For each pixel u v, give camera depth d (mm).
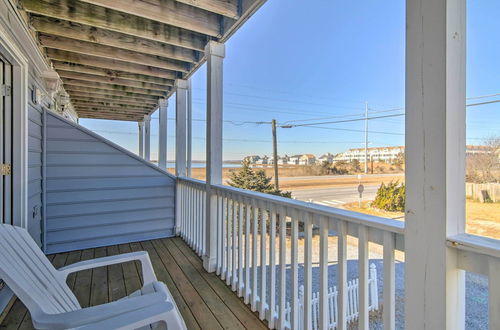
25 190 2340
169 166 7289
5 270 1116
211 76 2697
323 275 1409
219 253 2623
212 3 2217
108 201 3633
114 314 1043
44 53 3205
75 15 2453
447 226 896
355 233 1264
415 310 975
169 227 3982
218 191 2621
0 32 1812
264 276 1928
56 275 1498
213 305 2104
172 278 2564
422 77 948
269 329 1816
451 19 889
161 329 1238
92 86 4562
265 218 1939
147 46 3092
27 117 2402
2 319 1944
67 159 3420
